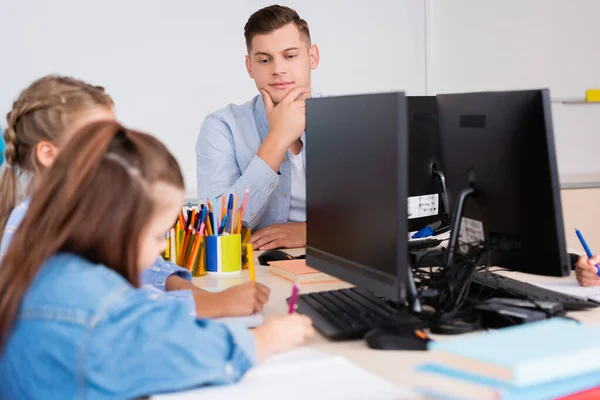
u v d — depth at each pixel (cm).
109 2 288
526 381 78
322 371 98
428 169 177
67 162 94
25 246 94
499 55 335
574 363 81
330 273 130
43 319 90
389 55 326
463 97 131
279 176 213
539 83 340
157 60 296
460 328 116
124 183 93
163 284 153
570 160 346
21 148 144
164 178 96
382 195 110
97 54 289
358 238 119
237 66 306
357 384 92
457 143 133
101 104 147
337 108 126
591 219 321
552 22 338
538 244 121
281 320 111
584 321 120
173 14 296
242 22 305
